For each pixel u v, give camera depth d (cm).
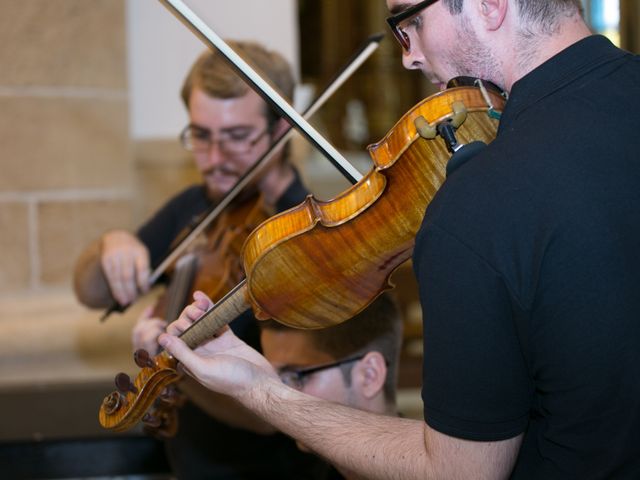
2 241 481
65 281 491
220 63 284
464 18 165
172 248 296
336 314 187
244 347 198
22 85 477
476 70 168
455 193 154
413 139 170
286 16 486
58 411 327
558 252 150
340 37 583
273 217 179
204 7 480
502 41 165
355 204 176
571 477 158
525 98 162
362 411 179
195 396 262
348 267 179
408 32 173
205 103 285
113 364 443
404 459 164
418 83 591
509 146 156
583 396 153
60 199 486
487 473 158
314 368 221
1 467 298
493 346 152
